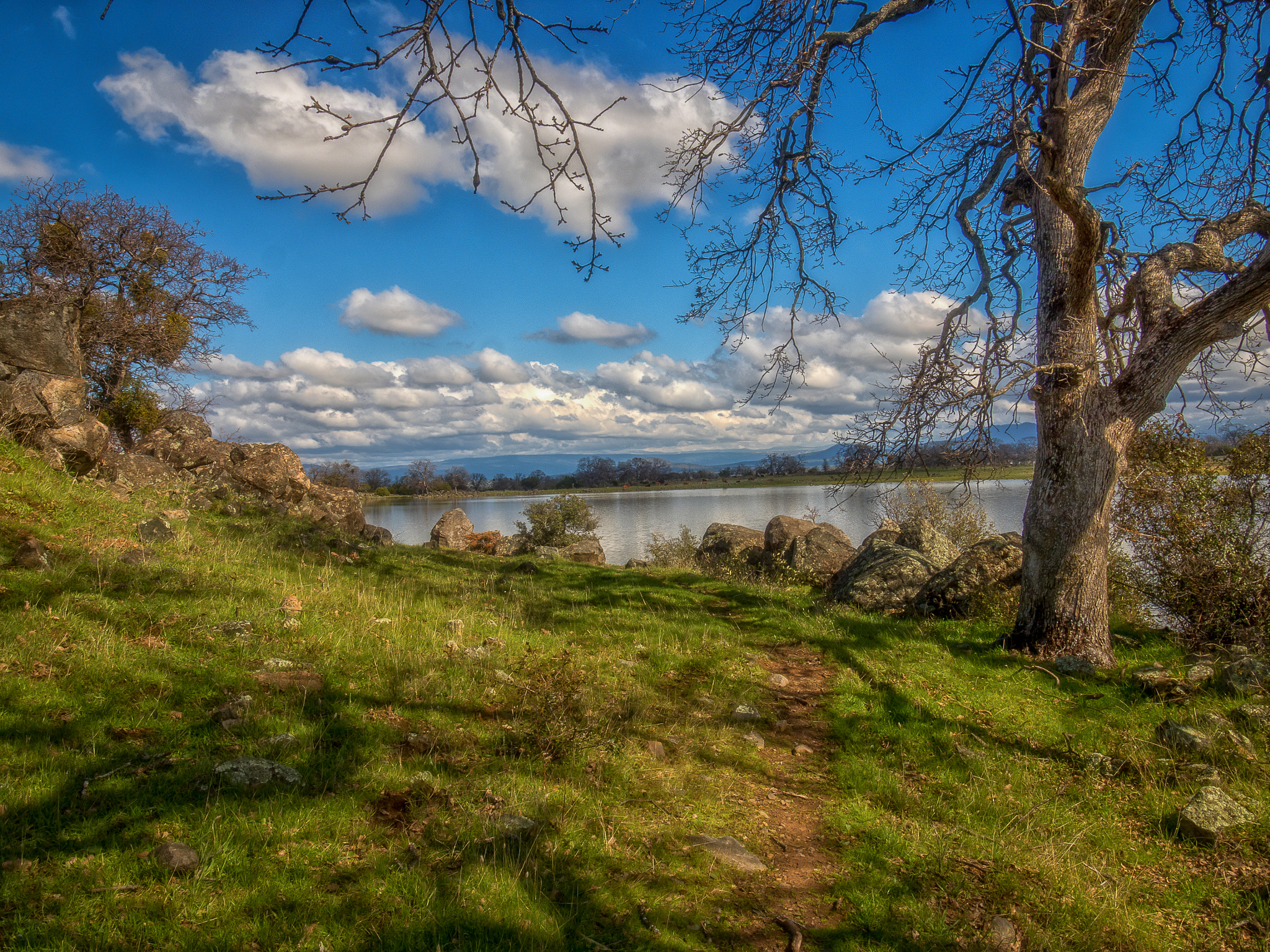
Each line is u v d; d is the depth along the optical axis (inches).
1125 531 437.1
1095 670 351.6
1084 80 389.4
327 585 396.5
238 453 813.2
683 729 264.8
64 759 164.7
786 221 354.3
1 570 283.1
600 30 143.1
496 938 131.6
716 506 2682.1
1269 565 382.3
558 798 189.6
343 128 133.2
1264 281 319.0
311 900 135.3
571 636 378.3
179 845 142.3
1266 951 157.2
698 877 166.7
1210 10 356.8
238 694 218.8
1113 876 185.2
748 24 286.8
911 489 849.5
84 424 527.5
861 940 150.8
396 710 232.5
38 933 115.3
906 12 316.8
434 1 130.0
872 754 264.7
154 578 319.9
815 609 530.6
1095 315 373.1
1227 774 234.8
